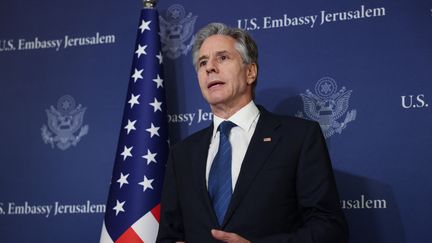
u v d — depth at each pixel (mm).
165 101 2590
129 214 2377
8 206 2855
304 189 1882
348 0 2570
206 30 2254
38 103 2928
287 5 2662
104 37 2906
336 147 2469
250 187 1889
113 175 2477
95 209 2746
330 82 2531
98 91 2863
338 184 2436
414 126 2383
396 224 2340
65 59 2939
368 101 2461
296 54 2607
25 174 2869
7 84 2984
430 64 2410
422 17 2459
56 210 2795
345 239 1840
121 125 2561
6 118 2949
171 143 2695
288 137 1981
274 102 2596
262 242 1741
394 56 2461
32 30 3012
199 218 1913
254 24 2697
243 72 2166
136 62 2604
